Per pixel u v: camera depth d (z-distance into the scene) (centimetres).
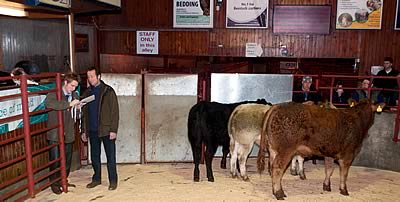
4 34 648
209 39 962
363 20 923
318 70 974
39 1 491
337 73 915
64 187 487
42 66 741
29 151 409
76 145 591
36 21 721
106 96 475
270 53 955
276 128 464
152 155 633
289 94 658
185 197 482
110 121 479
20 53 687
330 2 927
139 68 1009
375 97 733
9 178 428
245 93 655
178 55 980
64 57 808
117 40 984
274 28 943
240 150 548
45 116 498
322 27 935
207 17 954
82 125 515
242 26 949
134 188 512
